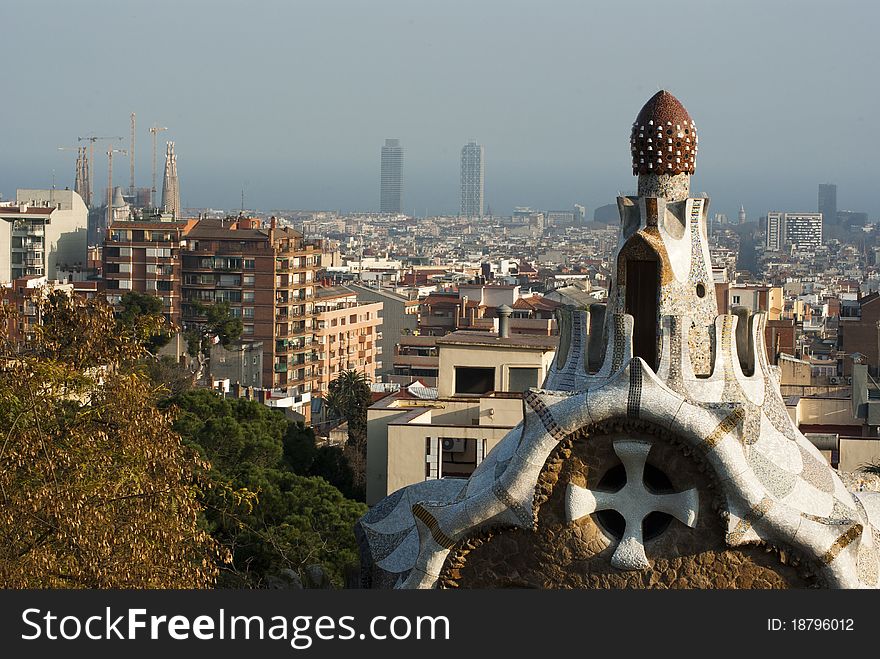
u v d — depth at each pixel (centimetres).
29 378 3516
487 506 2898
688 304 2983
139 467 3553
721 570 2845
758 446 2927
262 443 6812
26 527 3316
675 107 3028
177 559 3497
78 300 3966
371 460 6197
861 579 2917
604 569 2872
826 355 18788
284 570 4997
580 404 2830
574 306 3103
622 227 3039
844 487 3061
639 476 2852
